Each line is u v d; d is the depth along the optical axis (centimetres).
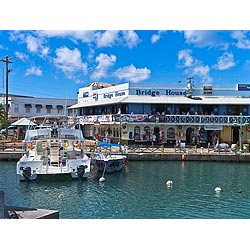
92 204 2091
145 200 2200
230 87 5297
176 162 3962
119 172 3259
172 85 5188
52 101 7712
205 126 4878
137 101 4844
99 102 5556
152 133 4894
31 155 3017
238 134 5056
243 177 3081
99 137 5484
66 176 2692
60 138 3059
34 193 2370
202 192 2453
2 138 4978
